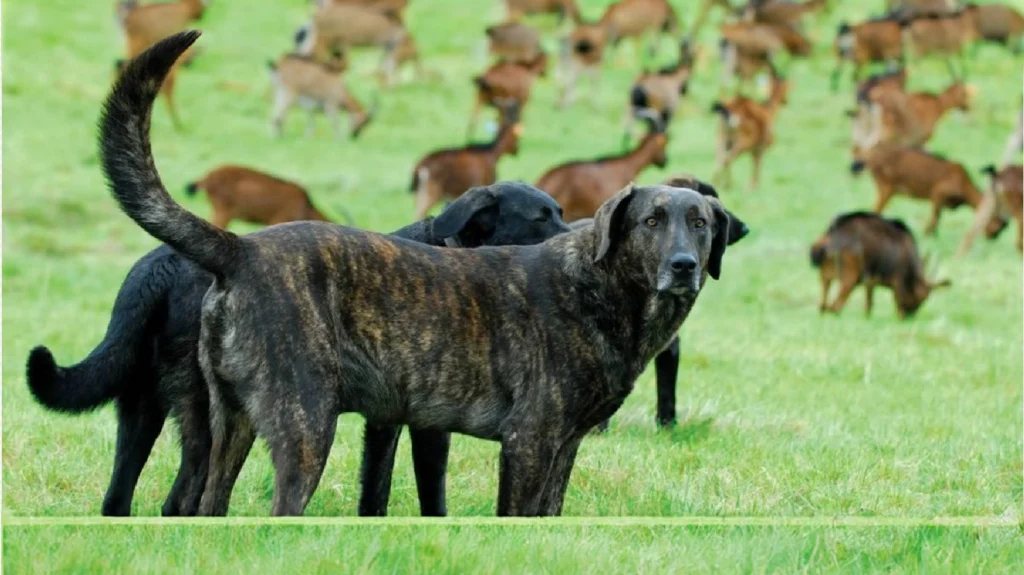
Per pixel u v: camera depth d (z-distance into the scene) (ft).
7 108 134.10
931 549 28.50
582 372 30.55
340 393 29.09
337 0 157.58
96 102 139.85
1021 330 80.69
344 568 25.82
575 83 162.30
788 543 28.68
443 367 29.89
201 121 142.10
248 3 181.06
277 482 28.17
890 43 161.38
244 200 102.22
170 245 27.99
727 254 103.96
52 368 29.89
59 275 89.10
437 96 157.38
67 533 28.25
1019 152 146.00
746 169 136.26
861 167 118.21
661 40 182.09
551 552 27.04
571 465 31.71
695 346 63.67
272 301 28.14
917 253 85.35
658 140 98.07
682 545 28.32
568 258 30.86
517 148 114.42
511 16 178.50
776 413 47.67
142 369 31.32
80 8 168.96
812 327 75.97
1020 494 37.58
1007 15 172.04
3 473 36.06
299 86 139.95
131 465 31.55
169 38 27.55
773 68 155.74
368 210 118.62
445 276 30.19
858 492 36.58
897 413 49.90
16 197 110.93
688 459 39.34
